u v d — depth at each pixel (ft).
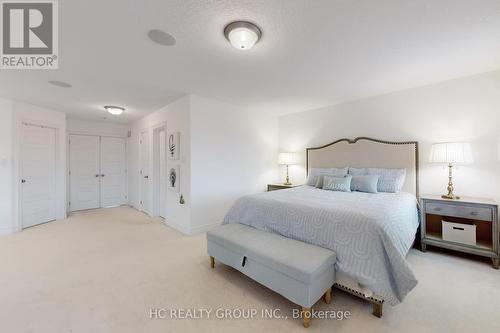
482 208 7.80
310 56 7.23
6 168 11.60
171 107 12.60
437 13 5.16
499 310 5.46
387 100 11.13
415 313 5.39
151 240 10.45
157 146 15.20
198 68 8.08
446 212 8.48
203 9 4.99
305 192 9.96
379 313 5.26
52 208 14.03
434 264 7.91
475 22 5.49
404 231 6.59
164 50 6.77
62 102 12.35
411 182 10.32
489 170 8.71
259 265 5.96
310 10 5.02
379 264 5.21
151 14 5.14
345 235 5.80
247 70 8.29
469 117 9.07
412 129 10.44
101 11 5.02
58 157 14.26
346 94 11.26
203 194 11.68
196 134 11.35
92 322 5.10
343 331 4.86
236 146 13.35
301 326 5.02
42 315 5.31
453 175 9.45
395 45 6.59
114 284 6.68
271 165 15.65
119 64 7.70
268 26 5.62
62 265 7.86
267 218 7.54
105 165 18.43
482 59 7.57
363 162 11.75
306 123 14.57
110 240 10.44
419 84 9.92
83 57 7.19
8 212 11.60
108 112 14.66
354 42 6.41
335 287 6.53
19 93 10.75
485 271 7.40
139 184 17.13
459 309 5.51
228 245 6.87
